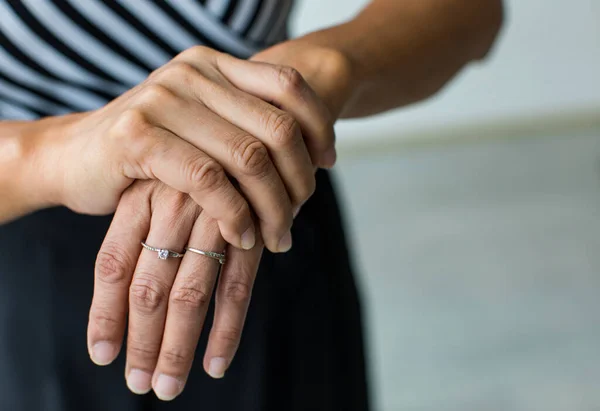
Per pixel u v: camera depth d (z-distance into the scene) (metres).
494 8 0.58
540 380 1.37
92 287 0.52
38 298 0.52
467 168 2.71
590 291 1.69
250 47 0.54
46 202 0.46
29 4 0.48
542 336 1.52
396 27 0.52
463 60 0.57
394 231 2.18
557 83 3.08
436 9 0.54
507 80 3.07
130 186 0.44
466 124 3.12
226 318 0.46
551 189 2.38
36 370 0.53
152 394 0.54
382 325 1.64
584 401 1.29
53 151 0.45
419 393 1.36
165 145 0.42
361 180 2.72
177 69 0.44
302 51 0.48
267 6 0.53
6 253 0.52
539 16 3.00
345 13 2.95
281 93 0.44
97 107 0.53
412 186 2.58
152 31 0.51
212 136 0.43
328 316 0.58
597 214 2.13
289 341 0.56
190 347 0.45
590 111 3.12
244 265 0.45
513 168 2.65
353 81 0.48
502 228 2.11
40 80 0.51
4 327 0.53
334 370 0.60
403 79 0.52
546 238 2.00
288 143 0.43
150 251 0.44
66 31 0.49
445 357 1.48
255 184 0.43
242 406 0.55
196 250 0.44
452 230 2.13
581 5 3.00
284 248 0.46
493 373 1.41
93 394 0.53
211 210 0.43
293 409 0.57
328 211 0.59
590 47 3.05
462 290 1.77
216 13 0.51
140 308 0.44
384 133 3.12
